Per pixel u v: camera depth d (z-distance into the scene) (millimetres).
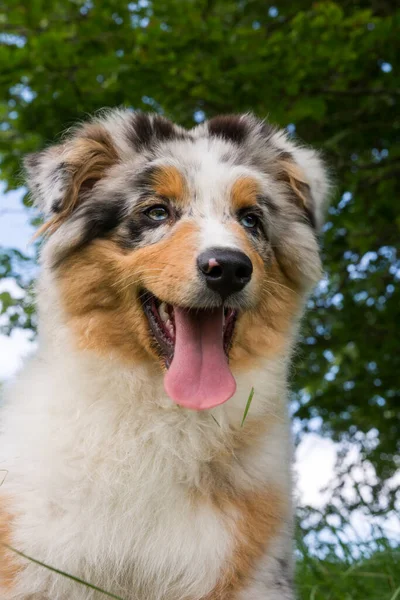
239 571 815
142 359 850
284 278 922
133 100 1454
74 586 809
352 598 998
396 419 1822
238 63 1435
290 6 1671
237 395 854
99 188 896
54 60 1400
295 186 952
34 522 810
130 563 814
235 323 862
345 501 1385
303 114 1426
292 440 906
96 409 835
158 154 908
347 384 1817
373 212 1636
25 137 1526
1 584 808
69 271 871
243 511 827
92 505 814
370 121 1584
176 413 839
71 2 1530
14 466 829
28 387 870
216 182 883
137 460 826
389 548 1059
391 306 1724
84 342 853
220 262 811
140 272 847
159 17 1452
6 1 1452
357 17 1456
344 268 1713
